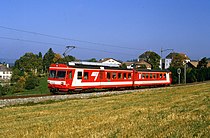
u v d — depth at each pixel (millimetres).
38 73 110938
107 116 16547
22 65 107250
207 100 22641
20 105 25844
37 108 23422
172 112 16828
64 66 33250
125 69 41812
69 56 91938
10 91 66250
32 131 13328
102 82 37438
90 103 25875
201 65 96812
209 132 11250
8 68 146000
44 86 76375
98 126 13594
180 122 13516
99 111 19688
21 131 13484
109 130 12398
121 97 30781
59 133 12500
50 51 133000
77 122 15008
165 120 14172
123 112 18141
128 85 42562
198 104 20312
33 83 72188
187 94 30469
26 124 15734
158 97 28875
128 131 12008
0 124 16562
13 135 12742
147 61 111875
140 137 10906
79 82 34219
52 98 28969
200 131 11438
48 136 12078
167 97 28188
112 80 39156
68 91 33688
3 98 26688
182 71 74188
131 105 22547
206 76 77375
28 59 109000
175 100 24484
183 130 11703
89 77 35500
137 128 12531
